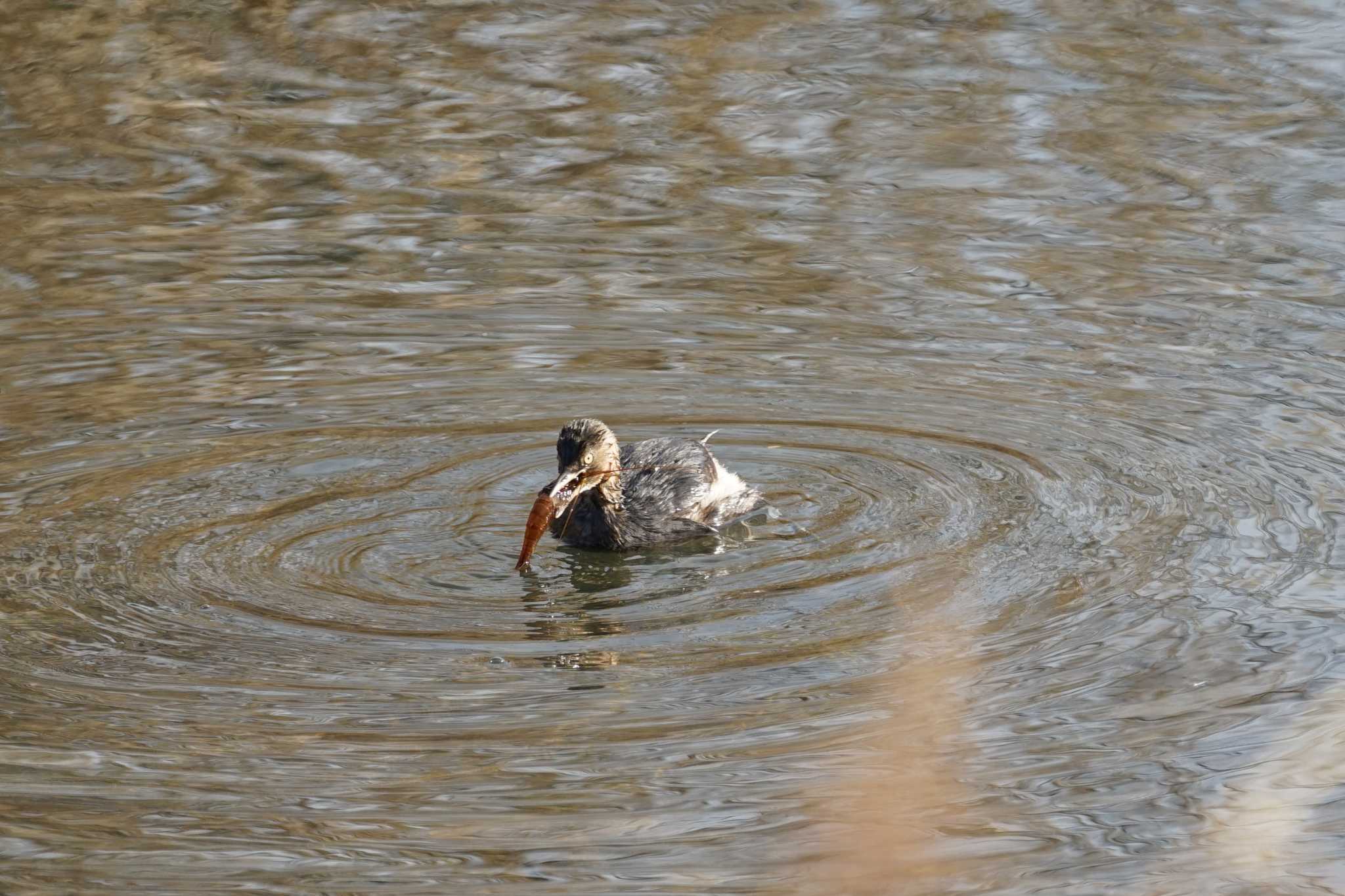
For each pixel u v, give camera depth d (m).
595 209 22.69
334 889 8.92
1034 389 16.78
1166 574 12.80
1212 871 9.07
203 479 14.81
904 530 13.78
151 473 14.90
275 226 22.14
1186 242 21.00
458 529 13.95
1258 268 20.08
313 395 16.81
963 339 18.19
